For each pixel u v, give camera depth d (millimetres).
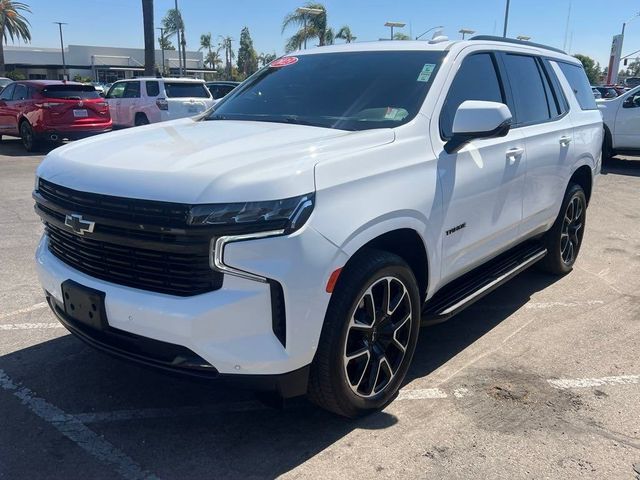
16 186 9922
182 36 44562
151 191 2588
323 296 2711
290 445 3021
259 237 2527
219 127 3586
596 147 5773
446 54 3873
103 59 73875
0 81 25438
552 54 5383
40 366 3771
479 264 4117
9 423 3162
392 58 4000
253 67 70812
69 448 2967
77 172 2912
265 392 2859
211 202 2492
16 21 56906
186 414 3285
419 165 3260
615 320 4711
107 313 2805
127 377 3660
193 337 2570
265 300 2584
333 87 3900
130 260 2740
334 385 2922
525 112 4570
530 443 3057
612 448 3029
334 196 2752
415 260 3479
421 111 3465
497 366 3910
